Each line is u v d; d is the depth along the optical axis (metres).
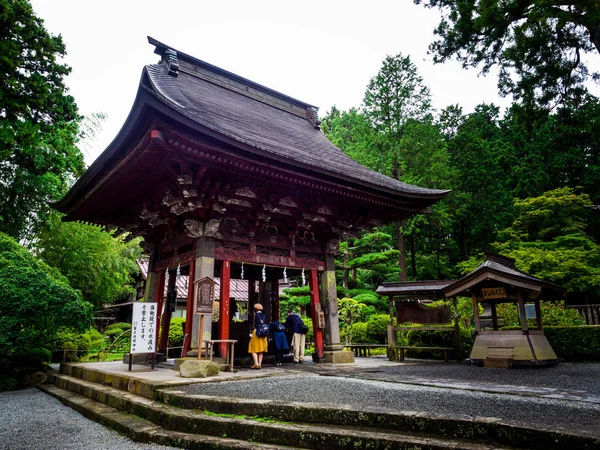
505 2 12.77
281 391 6.34
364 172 13.80
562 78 13.34
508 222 34.31
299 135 15.01
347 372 9.16
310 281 12.62
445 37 14.45
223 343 9.81
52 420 7.23
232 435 4.95
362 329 18.67
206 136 8.42
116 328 23.58
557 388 6.45
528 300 11.60
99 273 21.92
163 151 9.02
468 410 4.60
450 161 37.22
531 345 10.31
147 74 11.92
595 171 34.69
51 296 11.95
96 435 5.96
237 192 10.23
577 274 21.66
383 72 34.34
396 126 33.28
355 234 13.90
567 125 14.29
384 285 14.09
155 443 5.20
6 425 6.91
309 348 18.95
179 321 19.52
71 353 14.30
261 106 16.22
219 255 10.42
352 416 4.60
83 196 11.96
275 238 11.77
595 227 32.38
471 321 17.05
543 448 3.53
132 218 13.34
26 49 17.77
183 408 5.95
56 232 19.81
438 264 36.25
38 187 17.36
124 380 8.04
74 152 18.78
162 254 12.52
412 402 5.18
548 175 38.06
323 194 11.70
